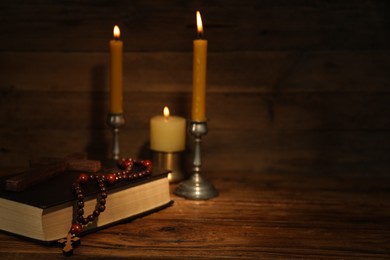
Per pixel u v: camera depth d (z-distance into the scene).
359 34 1.67
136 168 1.43
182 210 1.42
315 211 1.43
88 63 1.69
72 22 1.68
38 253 1.21
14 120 1.71
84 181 1.31
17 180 1.26
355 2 1.66
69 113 1.70
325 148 1.70
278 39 1.67
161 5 1.67
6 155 1.71
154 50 1.68
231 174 1.69
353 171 1.70
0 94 1.70
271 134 1.70
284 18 1.67
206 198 1.48
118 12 1.67
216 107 1.69
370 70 1.68
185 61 1.68
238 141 1.70
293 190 1.57
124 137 1.70
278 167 1.70
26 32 1.68
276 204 1.47
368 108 1.69
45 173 1.33
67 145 1.71
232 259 1.21
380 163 1.70
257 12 1.66
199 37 1.47
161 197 1.42
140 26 1.67
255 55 1.68
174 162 1.58
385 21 1.66
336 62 1.68
